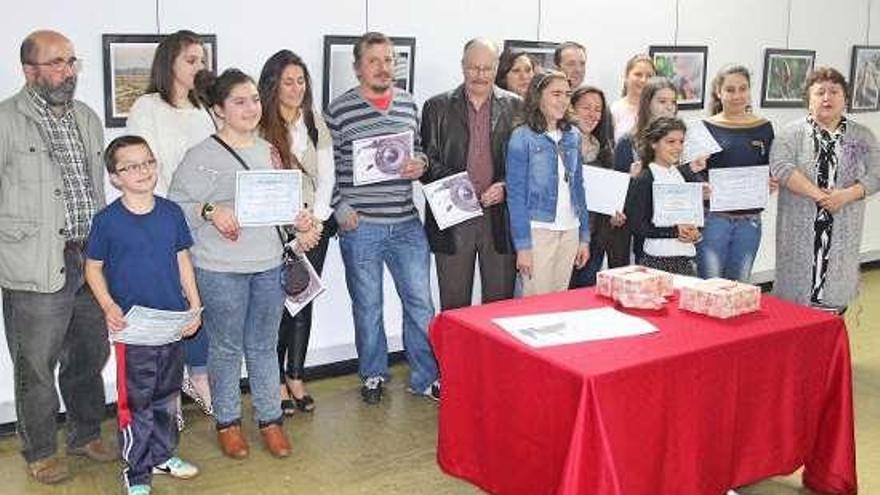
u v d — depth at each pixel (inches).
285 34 152.2
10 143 107.1
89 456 128.6
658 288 106.6
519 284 147.5
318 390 158.4
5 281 111.5
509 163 138.1
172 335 111.7
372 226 141.7
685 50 204.4
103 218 108.1
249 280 122.6
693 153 144.5
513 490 96.0
